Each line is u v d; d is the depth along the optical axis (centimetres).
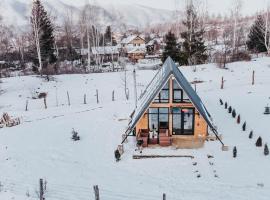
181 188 2128
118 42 14012
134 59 9369
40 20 6788
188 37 6688
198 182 2189
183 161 2494
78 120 3628
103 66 8100
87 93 4966
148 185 2186
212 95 4281
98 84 5303
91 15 7731
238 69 5528
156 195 2056
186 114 2809
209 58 7238
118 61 8619
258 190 2047
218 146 2706
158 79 3009
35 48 6875
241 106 3731
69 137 3102
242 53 6475
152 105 2777
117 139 3009
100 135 3134
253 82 4656
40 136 3153
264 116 3353
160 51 10662
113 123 3462
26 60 8875
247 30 11125
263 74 5169
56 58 7356
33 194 2081
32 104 4519
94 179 2295
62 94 4928
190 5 7156
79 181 2269
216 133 2741
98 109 4066
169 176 2289
